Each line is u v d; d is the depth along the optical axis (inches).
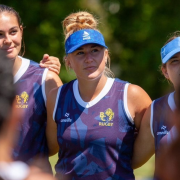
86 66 532.1
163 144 492.1
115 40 1833.2
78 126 530.6
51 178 304.3
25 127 575.2
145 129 527.8
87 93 539.5
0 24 573.6
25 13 1641.2
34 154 578.2
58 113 550.0
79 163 525.0
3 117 307.1
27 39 1653.5
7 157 305.6
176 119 296.0
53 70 607.2
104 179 520.7
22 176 296.4
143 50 1755.7
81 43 532.4
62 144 538.3
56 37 1665.8
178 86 344.5
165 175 287.6
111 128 525.7
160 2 1754.4
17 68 589.9
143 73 1798.7
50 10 1668.3
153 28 1742.1
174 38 527.2
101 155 521.3
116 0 1800.0
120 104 533.0
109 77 565.9
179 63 512.4
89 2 1776.6
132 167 553.9
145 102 538.3
